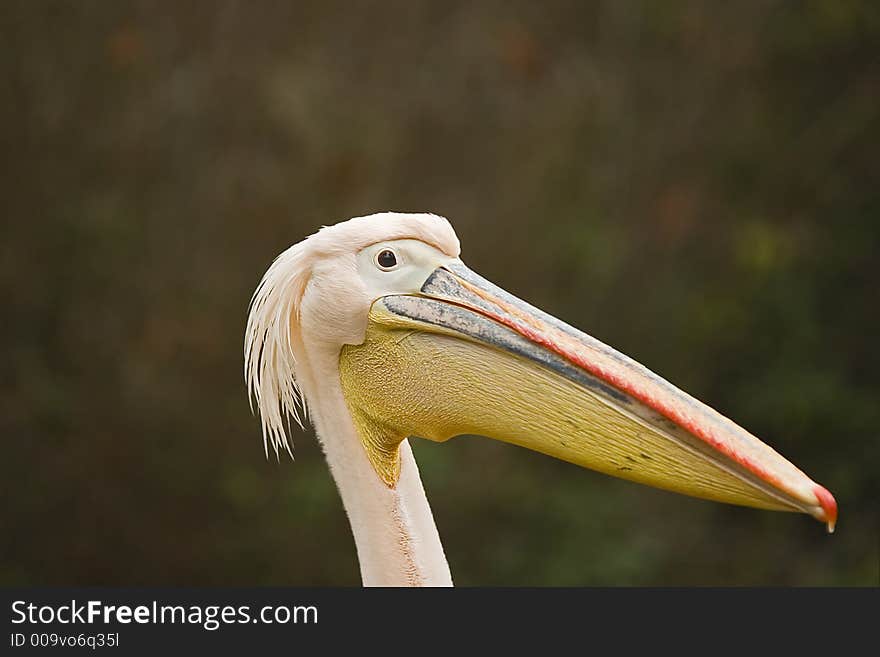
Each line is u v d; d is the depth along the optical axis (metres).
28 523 13.29
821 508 4.22
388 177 14.26
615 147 15.28
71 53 13.63
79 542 13.36
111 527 13.39
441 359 4.80
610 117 15.26
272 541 13.18
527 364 4.70
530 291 14.85
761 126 15.66
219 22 13.91
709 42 15.52
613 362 4.63
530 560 13.34
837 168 15.68
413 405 4.86
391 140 14.28
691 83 15.54
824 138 15.64
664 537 13.66
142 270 13.70
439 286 4.84
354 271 4.87
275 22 14.07
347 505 4.99
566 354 4.65
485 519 13.43
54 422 13.41
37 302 13.55
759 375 15.24
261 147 13.91
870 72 15.55
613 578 13.21
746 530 14.01
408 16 14.59
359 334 4.87
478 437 13.73
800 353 15.21
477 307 4.79
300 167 13.92
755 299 15.32
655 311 15.21
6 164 13.53
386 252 4.88
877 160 15.61
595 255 14.94
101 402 13.52
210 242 13.81
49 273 13.60
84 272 13.62
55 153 13.62
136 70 13.71
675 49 15.54
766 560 13.73
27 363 13.48
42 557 13.29
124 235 13.66
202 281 13.76
